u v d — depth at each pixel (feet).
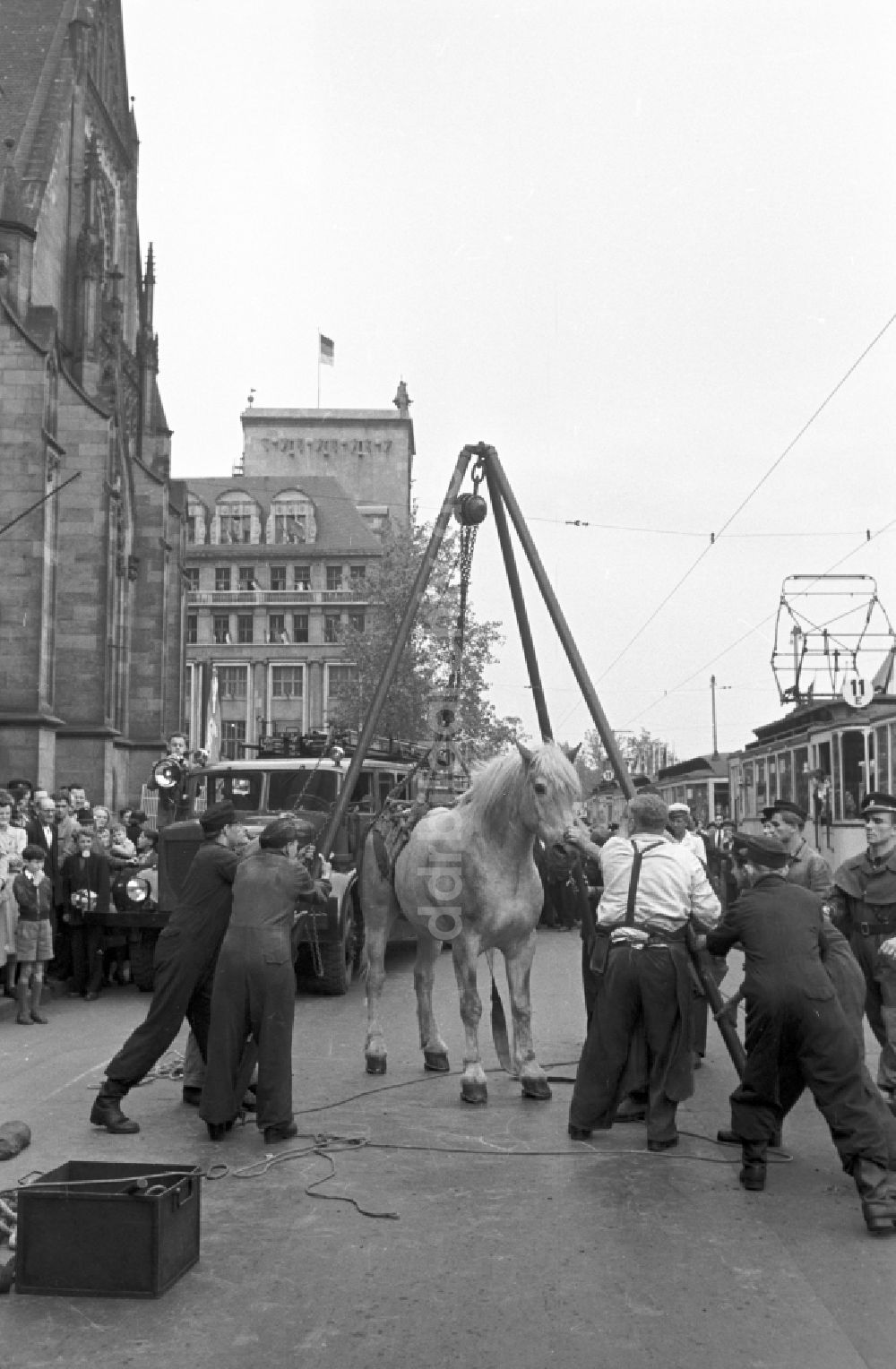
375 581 186.09
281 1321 16.34
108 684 124.67
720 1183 22.40
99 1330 16.15
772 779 95.81
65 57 135.95
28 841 47.96
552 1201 21.24
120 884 49.32
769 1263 18.28
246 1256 18.72
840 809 78.13
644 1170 23.13
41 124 129.49
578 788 27.37
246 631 283.38
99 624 122.93
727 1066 34.24
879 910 28.22
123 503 140.46
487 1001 45.24
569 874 34.50
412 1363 15.05
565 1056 34.68
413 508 188.96
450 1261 18.42
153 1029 26.73
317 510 294.46
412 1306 16.75
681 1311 16.55
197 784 56.03
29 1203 17.54
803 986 21.35
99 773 121.39
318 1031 38.78
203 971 27.25
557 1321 16.24
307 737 60.64
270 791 55.36
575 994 47.83
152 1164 18.86
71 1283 17.35
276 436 340.18
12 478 107.55
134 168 163.84
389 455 343.26
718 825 68.18
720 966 34.24
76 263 130.93
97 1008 46.01
